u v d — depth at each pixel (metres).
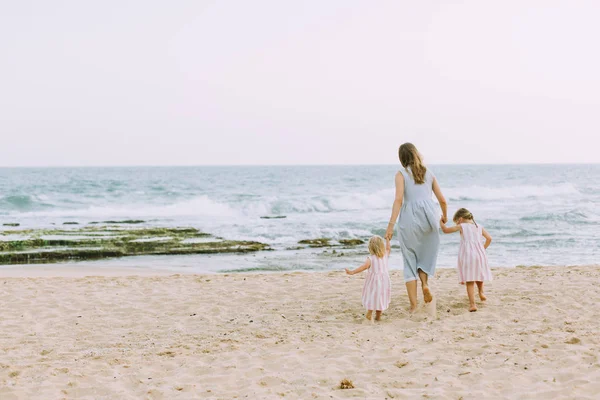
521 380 4.43
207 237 17.27
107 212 26.95
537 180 60.41
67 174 88.94
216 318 6.97
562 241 16.39
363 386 4.43
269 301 7.86
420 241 6.69
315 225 20.44
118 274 11.66
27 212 27.14
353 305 7.50
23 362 5.25
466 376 4.57
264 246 15.68
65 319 7.02
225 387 4.50
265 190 46.75
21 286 9.21
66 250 14.83
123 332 6.41
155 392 4.38
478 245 7.00
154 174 88.56
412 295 6.78
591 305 6.91
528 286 8.20
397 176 6.73
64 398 4.31
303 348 5.52
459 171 91.31
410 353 5.23
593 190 40.81
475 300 7.42
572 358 4.86
